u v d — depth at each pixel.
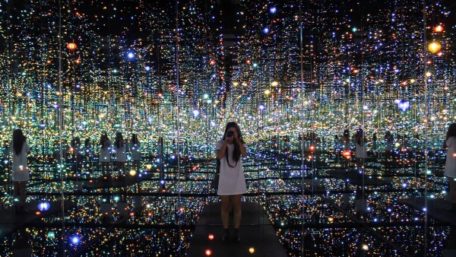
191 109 19.33
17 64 12.73
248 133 20.34
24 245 6.02
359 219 7.19
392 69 13.20
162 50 13.59
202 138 19.66
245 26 12.48
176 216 7.60
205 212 7.80
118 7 11.91
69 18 11.62
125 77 15.72
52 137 16.61
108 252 5.66
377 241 5.98
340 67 14.16
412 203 8.34
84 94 17.38
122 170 12.53
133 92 17.92
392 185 10.88
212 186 11.00
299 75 15.55
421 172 13.23
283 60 13.91
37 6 10.96
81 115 17.73
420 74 13.61
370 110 16.69
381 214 7.55
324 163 16.02
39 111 15.74
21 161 7.97
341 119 17.22
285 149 19.36
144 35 12.91
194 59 14.45
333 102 17.22
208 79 16.97
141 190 10.66
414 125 15.97
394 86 15.63
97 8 11.85
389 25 11.20
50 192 10.41
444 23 10.21
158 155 17.59
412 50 11.66
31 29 11.52
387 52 12.17
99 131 18.23
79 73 14.65
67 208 8.46
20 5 10.78
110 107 18.45
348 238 6.17
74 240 6.07
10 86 13.55
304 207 8.21
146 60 14.22
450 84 14.31
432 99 15.03
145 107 19.22
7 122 13.63
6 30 11.31
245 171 14.45
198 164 16.92
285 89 17.70
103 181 12.25
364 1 10.95
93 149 17.78
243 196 9.50
